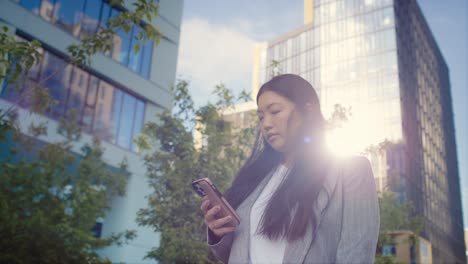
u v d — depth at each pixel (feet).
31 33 48.80
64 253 29.35
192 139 33.63
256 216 4.22
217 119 33.81
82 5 55.47
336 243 3.63
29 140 30.63
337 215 3.72
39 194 30.83
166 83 66.74
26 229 28.22
